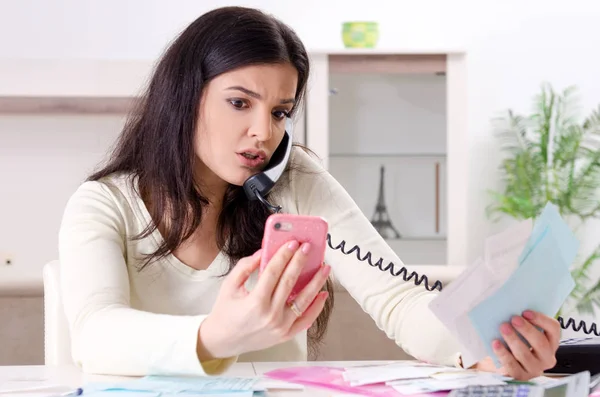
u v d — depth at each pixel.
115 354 1.06
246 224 1.43
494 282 1.05
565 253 1.10
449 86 4.91
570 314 4.96
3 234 5.23
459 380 1.05
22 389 1.02
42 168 5.25
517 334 1.09
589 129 5.18
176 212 1.37
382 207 5.51
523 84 5.61
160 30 5.41
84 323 1.13
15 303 2.02
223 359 1.05
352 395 0.99
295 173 1.52
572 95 5.60
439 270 2.33
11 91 4.66
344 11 5.52
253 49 1.24
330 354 1.95
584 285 5.36
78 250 1.26
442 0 5.56
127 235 1.39
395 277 1.40
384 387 1.04
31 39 5.32
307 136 4.77
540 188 5.09
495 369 1.16
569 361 1.19
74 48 5.35
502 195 5.30
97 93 4.71
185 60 1.30
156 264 1.40
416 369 1.15
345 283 1.45
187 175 1.35
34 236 5.26
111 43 5.38
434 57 4.90
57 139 5.25
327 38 5.52
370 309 1.39
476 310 1.06
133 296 1.41
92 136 5.26
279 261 0.94
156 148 1.36
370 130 5.48
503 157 5.58
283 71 1.26
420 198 5.54
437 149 5.52
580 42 5.59
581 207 5.04
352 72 4.86
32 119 5.22
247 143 1.27
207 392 0.98
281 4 5.48
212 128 1.28
